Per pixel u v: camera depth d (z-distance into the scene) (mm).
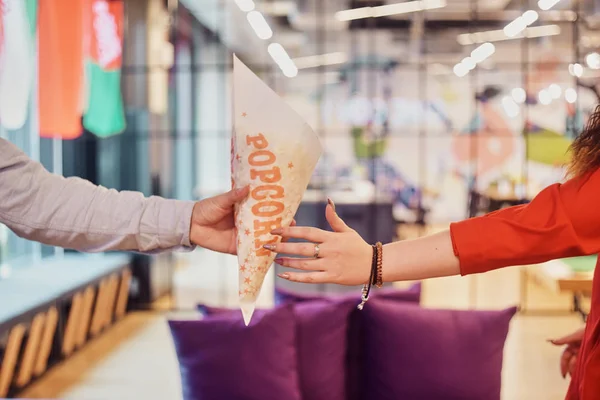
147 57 7301
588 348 1203
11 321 4016
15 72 4023
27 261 6426
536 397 4250
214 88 11664
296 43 12148
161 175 7660
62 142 6824
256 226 1062
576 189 1070
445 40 11500
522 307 6773
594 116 1122
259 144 1048
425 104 7965
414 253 1064
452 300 7277
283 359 2418
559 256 1058
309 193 7211
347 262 1056
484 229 1062
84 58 5570
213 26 10547
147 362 5047
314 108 12547
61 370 4848
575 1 6914
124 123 7121
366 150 12430
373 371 2537
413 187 12656
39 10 4430
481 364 2459
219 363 2387
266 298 7070
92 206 1251
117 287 6395
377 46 12062
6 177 1224
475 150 8062
